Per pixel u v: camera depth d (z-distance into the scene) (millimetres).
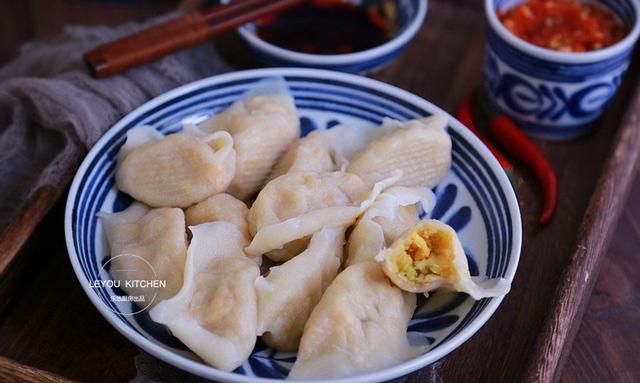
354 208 454
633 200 538
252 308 415
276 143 497
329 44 613
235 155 478
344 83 532
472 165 498
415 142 489
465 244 478
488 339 457
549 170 533
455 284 426
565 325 444
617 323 475
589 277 467
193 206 468
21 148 525
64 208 484
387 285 428
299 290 425
